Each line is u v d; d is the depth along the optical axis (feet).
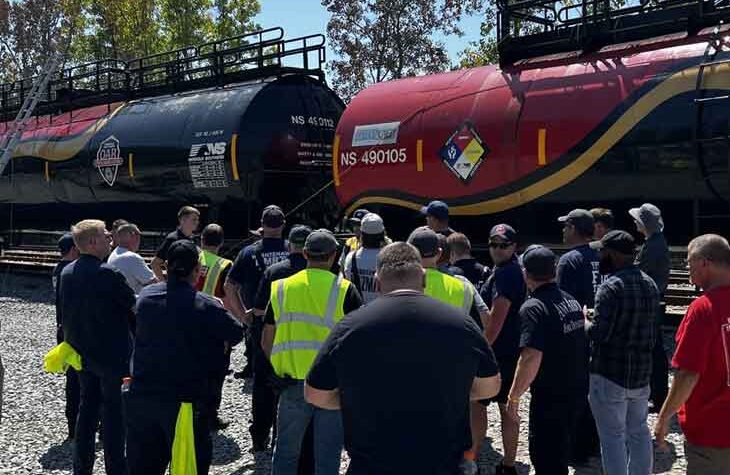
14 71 158.81
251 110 43.68
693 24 29.60
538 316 14.66
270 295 16.11
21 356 32.81
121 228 20.95
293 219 45.39
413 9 117.91
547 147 30.55
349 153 37.65
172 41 144.36
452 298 15.43
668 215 28.76
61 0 150.92
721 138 26.37
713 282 11.80
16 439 21.25
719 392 11.55
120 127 51.55
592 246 20.99
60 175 55.88
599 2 32.42
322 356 9.34
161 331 14.15
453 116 33.83
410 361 8.85
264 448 20.24
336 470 14.51
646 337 14.80
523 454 19.44
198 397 14.24
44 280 62.23
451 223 34.40
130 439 14.62
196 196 45.91
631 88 28.99
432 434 8.83
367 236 18.10
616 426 14.85
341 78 118.93
